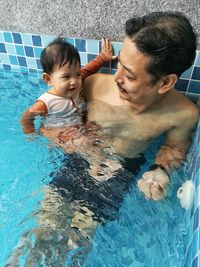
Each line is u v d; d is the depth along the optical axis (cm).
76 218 98
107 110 125
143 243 97
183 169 112
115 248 96
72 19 135
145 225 100
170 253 93
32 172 114
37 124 130
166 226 99
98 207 101
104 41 135
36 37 147
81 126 126
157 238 98
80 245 94
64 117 131
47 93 130
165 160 114
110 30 133
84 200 102
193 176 101
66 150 117
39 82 162
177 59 95
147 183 107
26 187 109
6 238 96
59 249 92
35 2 135
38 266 89
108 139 120
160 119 119
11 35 151
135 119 121
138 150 118
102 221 99
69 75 123
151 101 111
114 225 99
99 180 107
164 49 91
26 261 90
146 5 121
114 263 93
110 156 115
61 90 126
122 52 97
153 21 93
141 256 95
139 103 112
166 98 117
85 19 133
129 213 102
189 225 89
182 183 108
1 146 126
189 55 97
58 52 121
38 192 107
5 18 145
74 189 105
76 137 121
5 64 165
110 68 142
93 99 130
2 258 92
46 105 128
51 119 130
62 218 99
